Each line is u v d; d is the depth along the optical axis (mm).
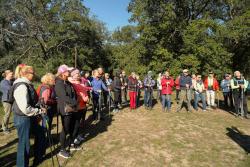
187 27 28328
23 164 5484
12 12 33281
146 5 29094
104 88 10859
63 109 6297
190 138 8359
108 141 7918
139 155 6883
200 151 7230
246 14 27500
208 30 28750
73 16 36438
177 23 29359
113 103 13656
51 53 37125
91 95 10672
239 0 29953
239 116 11992
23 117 5395
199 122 10562
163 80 13164
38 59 35312
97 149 7246
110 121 10594
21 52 36156
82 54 40781
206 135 8734
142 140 8047
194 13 31531
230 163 6465
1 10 32875
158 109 13609
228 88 14016
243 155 6988
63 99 6293
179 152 7133
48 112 7051
